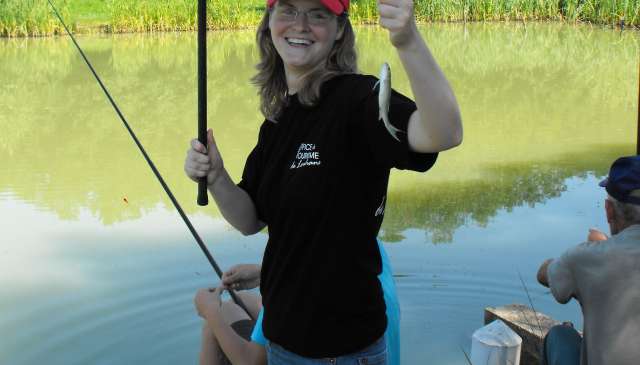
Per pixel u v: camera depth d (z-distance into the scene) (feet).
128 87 41.34
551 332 9.65
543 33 57.98
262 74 8.29
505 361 11.80
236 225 9.07
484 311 14.24
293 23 7.75
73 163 26.78
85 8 66.18
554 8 63.52
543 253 17.42
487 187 22.52
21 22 57.26
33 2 57.31
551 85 40.22
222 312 10.39
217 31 62.28
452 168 24.85
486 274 16.34
